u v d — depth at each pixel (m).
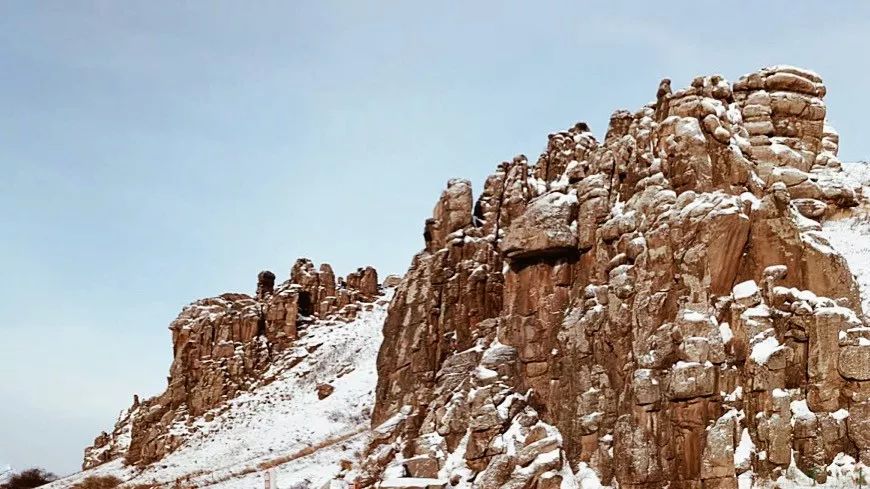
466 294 61.75
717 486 39.97
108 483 85.44
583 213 53.19
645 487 42.50
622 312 47.34
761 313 42.78
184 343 100.50
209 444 84.44
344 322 100.69
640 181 50.06
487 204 65.00
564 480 46.59
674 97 50.69
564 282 53.53
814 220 48.72
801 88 53.47
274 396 90.06
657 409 43.12
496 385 51.38
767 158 50.50
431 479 51.09
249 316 99.00
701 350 42.06
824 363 40.84
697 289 44.06
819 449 39.69
